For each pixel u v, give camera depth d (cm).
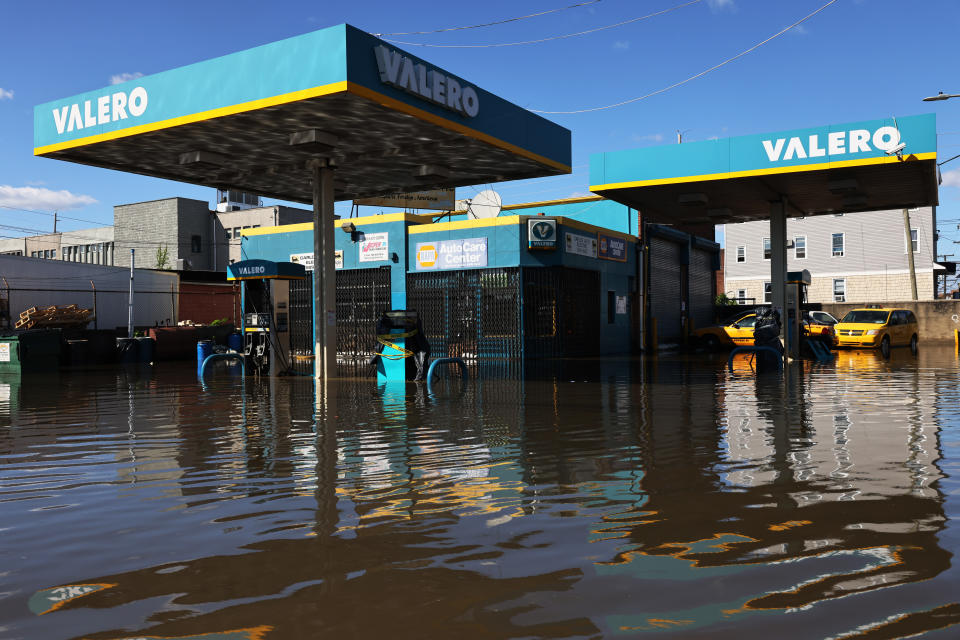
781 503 427
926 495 443
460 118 1280
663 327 2884
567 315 2244
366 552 342
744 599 278
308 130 1279
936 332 3070
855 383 1246
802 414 843
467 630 252
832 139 1507
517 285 2170
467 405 970
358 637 247
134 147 1389
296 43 1090
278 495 461
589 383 1300
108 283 3431
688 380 1348
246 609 274
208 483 500
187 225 5919
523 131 1466
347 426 775
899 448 610
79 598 287
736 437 679
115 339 2145
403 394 1132
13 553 346
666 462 559
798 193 1839
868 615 261
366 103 1106
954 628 249
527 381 1352
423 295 2322
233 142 1364
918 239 4081
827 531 368
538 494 458
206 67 1191
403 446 645
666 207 2062
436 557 333
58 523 400
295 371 1638
